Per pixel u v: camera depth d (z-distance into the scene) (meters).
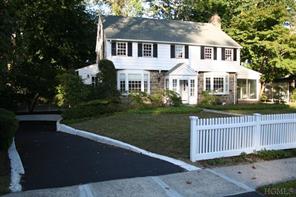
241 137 11.26
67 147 13.55
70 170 9.59
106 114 23.83
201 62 35.75
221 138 10.87
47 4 36.22
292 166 10.20
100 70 27.48
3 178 8.62
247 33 40.00
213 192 7.97
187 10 49.34
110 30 33.44
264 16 38.31
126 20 36.22
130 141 13.87
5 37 10.38
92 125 19.53
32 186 8.16
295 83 43.22
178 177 8.93
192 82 34.50
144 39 33.19
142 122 19.17
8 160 10.62
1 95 32.28
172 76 33.50
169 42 34.06
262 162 10.59
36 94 34.47
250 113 25.53
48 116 32.09
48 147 13.63
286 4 45.19
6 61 10.90
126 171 9.44
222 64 36.69
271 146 11.84
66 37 41.28
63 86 25.69
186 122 18.75
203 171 9.45
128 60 32.78
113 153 11.95
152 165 10.05
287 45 37.84
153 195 7.71
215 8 46.75
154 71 33.81
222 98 36.53
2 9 10.45
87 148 13.22
